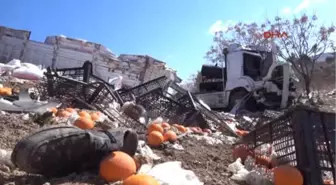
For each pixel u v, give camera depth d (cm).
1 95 904
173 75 2670
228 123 1211
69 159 347
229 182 429
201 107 1260
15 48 2106
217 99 2097
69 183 334
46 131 339
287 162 448
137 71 2442
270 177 435
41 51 2172
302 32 2622
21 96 888
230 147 743
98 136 376
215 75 2280
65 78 987
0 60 2062
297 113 422
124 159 357
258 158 505
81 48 2277
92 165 371
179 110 1120
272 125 497
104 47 2342
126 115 863
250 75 2002
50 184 331
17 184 334
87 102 959
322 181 393
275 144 486
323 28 2828
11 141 484
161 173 364
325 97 1816
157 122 888
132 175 329
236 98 1981
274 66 1803
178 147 632
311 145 404
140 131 722
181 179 358
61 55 2219
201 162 528
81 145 352
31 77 1549
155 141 612
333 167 404
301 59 2391
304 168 401
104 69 2330
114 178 346
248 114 1655
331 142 413
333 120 423
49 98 983
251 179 430
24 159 318
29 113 698
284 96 1680
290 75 1802
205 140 783
